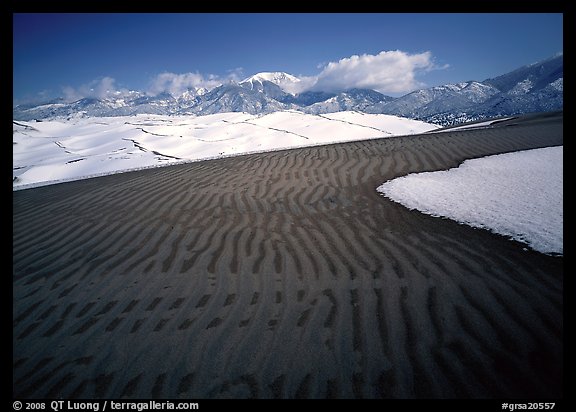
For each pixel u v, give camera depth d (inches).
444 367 95.4
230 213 243.3
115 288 146.4
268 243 188.1
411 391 88.4
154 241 196.9
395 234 193.9
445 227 200.7
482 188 269.4
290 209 248.7
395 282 142.0
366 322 116.9
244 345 108.1
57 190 358.9
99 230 218.8
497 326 111.0
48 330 119.7
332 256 169.2
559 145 422.0
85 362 103.8
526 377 90.2
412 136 640.4
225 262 167.2
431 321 115.6
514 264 150.4
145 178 385.1
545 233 177.3
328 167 384.5
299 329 114.8
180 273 157.8
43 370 101.2
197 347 108.2
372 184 309.4
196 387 93.0
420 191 275.6
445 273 147.2
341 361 99.7
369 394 88.1
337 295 134.3
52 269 166.4
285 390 90.7
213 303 132.6
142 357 104.8
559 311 115.9
